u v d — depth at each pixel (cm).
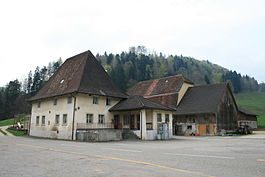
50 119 3134
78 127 2700
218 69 16925
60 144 1897
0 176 711
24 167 852
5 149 1474
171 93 4691
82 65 3212
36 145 1781
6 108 8956
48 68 11138
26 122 4672
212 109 3869
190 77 13975
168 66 13750
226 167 835
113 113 3127
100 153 1252
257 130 4938
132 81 9925
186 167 837
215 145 1786
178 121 4262
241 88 14438
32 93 10131
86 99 2842
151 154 1202
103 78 3306
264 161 962
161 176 699
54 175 719
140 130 2680
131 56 12244
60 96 3008
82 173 743
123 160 998
